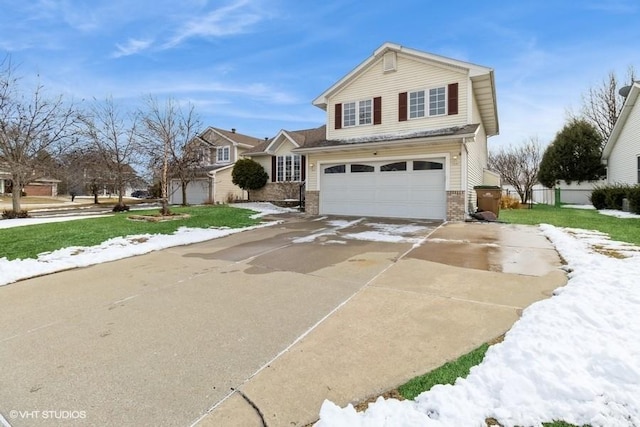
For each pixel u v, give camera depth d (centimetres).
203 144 1842
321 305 410
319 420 211
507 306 388
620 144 1747
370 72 1498
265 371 271
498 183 1878
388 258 637
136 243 816
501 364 255
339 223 1170
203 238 894
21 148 1324
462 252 673
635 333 280
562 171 2284
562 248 652
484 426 198
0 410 229
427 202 1270
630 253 580
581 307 330
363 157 1380
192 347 313
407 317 366
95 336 339
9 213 1342
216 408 229
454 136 1141
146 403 235
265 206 1900
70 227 1014
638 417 196
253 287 486
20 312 407
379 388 244
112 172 1734
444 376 254
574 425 196
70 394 246
